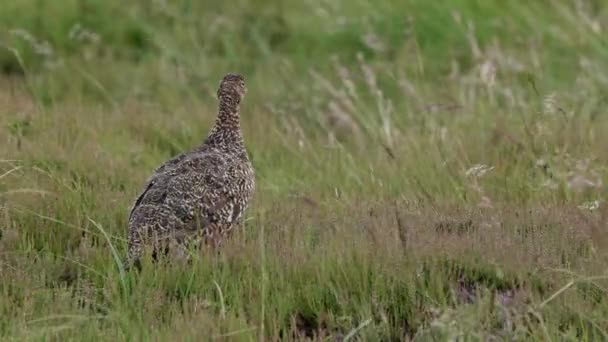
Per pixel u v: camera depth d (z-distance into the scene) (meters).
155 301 20.72
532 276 21.62
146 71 43.78
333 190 28.86
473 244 22.53
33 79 42.88
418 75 42.25
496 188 28.50
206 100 41.09
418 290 21.28
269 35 47.66
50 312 20.42
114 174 28.61
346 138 36.47
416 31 45.91
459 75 39.75
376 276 21.53
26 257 22.77
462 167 28.91
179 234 22.12
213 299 21.36
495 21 44.66
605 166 29.42
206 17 47.88
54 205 25.34
